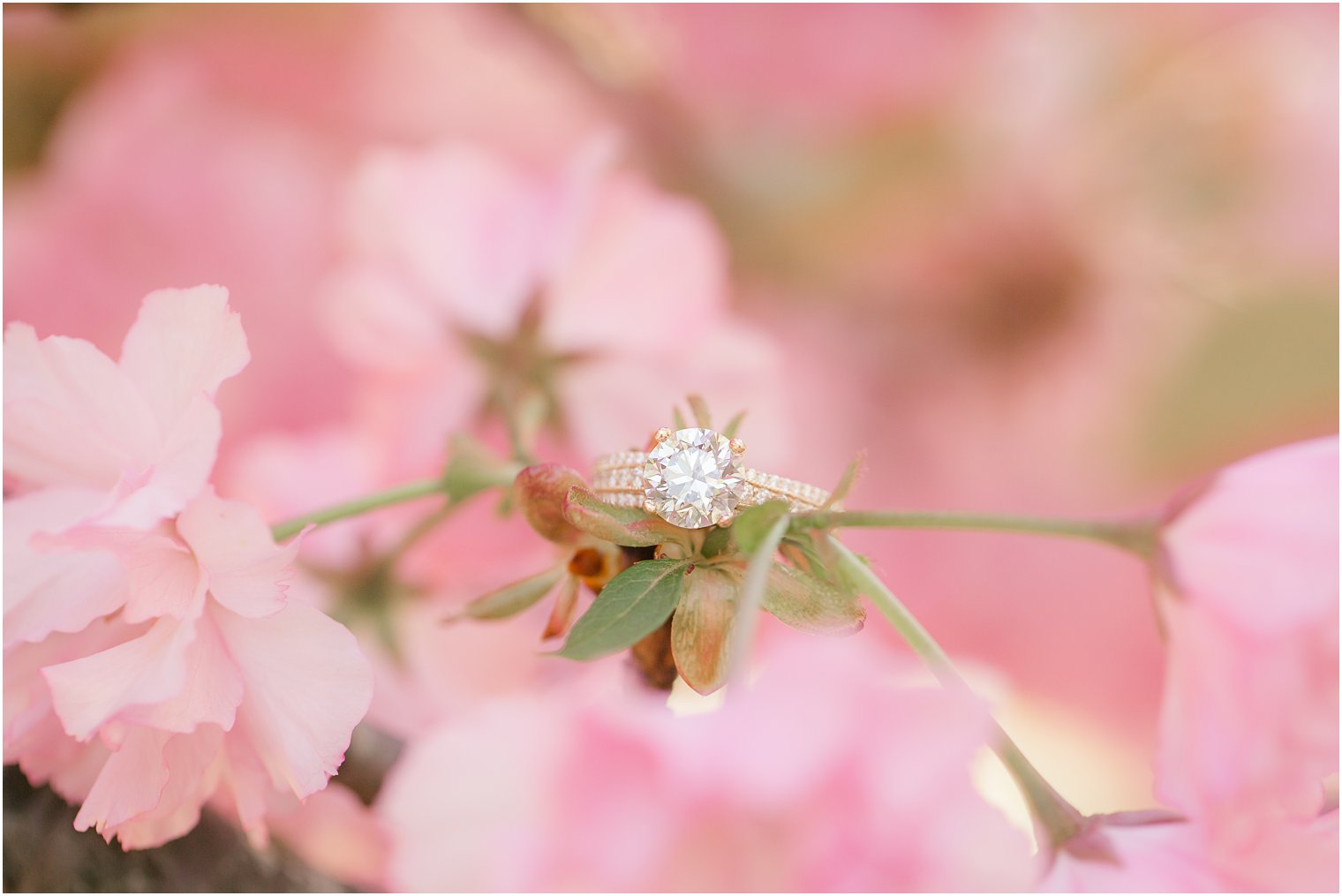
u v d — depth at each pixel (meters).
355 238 0.32
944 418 0.43
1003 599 0.42
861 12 0.38
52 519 0.25
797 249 0.42
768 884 0.23
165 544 0.24
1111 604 0.42
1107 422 0.42
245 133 0.37
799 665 0.23
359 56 0.38
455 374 0.32
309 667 0.24
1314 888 0.24
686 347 0.32
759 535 0.24
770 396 0.32
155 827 0.25
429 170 0.32
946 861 0.23
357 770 0.27
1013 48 0.40
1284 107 0.41
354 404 0.36
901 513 0.24
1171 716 0.25
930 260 0.42
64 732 0.25
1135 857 0.24
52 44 0.35
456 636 0.31
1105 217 0.42
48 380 0.25
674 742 0.24
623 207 0.32
